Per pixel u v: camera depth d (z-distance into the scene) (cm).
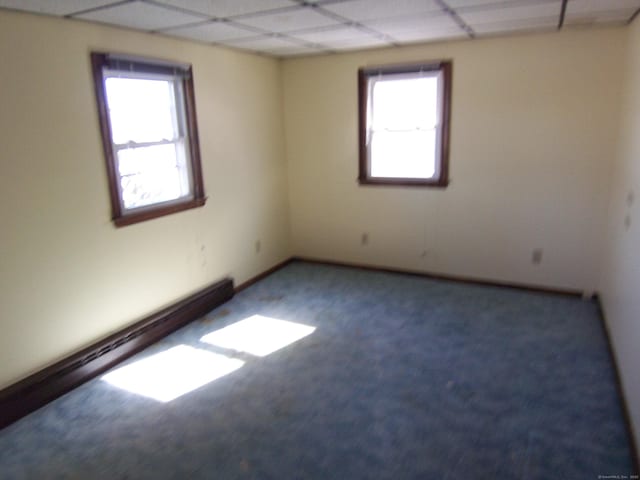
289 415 253
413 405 258
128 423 249
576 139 383
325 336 346
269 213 488
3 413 247
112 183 310
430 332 347
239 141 432
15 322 262
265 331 357
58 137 276
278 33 344
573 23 338
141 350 328
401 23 320
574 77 373
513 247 426
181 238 375
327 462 216
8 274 257
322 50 434
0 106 245
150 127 348
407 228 470
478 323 360
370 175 476
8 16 245
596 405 252
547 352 312
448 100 417
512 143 405
